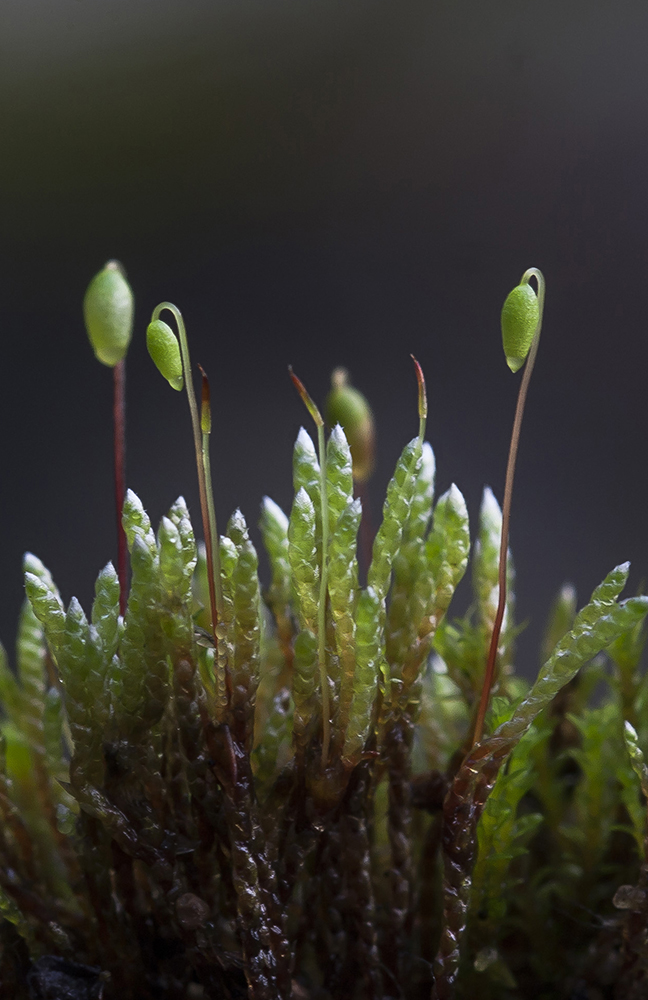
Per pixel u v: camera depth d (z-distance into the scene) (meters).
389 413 0.18
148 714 0.05
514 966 0.06
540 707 0.05
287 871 0.05
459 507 0.06
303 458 0.05
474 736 0.06
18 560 0.17
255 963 0.05
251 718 0.05
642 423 0.17
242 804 0.05
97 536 0.17
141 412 0.18
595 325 0.18
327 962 0.06
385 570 0.05
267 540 0.06
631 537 0.17
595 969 0.06
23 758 0.06
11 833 0.06
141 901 0.06
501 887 0.06
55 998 0.05
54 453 0.18
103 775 0.05
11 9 0.18
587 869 0.06
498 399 0.18
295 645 0.05
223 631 0.05
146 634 0.05
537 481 0.17
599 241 0.18
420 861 0.06
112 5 0.18
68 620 0.05
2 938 0.06
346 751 0.05
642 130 0.18
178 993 0.06
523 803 0.06
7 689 0.06
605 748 0.06
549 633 0.06
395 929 0.06
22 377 0.18
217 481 0.17
